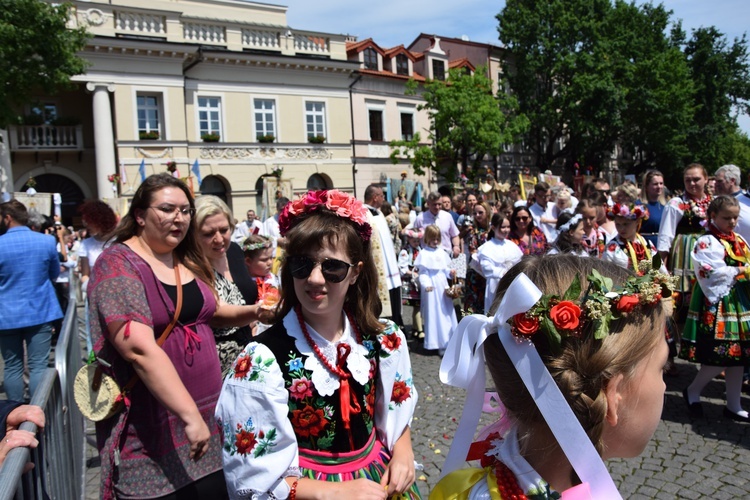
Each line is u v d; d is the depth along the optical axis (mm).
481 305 6730
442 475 1372
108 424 2309
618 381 1070
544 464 1154
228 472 1675
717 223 4426
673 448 3902
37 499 2166
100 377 2275
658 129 33250
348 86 26562
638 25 35281
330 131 26062
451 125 26938
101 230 5758
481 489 1197
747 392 4984
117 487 2283
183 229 2506
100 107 20438
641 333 1094
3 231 5645
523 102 33312
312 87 25469
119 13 20703
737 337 4219
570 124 31938
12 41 13867
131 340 2178
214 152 23141
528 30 32438
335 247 1799
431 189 29953
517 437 1217
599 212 5879
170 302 2430
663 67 32531
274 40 24469
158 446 2316
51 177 22453
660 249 5621
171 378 2182
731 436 4062
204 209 3279
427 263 6828
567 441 1058
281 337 1828
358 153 27062
